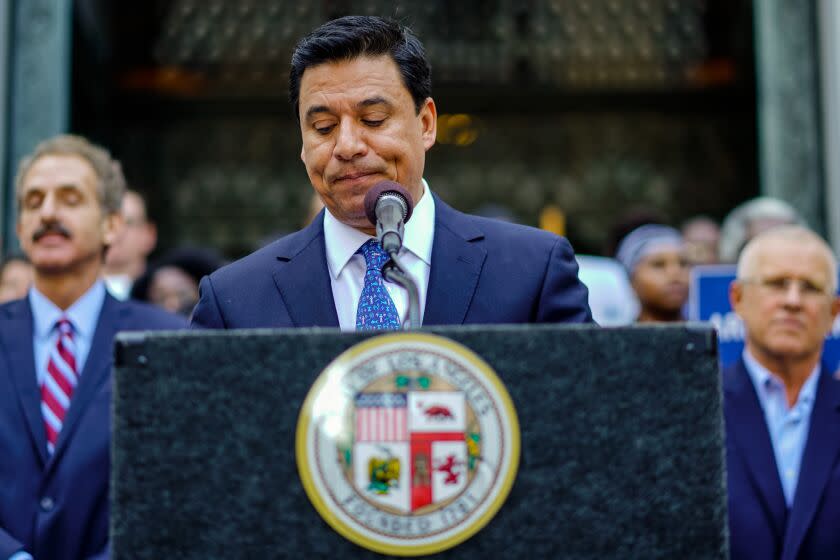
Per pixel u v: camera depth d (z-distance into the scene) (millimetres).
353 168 3807
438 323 3781
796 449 5906
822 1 13383
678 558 2686
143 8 18891
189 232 19344
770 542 5617
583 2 18969
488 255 3918
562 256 3943
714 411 2715
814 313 6004
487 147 19672
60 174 6090
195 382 2707
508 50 19141
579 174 19594
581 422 2703
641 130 19562
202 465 2691
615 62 19172
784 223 9617
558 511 2684
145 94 19094
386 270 3303
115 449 2697
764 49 13562
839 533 5531
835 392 5926
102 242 6199
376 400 2699
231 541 2672
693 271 7555
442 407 2699
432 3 18984
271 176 19469
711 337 2727
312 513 2676
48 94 13086
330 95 3836
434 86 19203
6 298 8414
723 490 2703
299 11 19062
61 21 13156
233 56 19172
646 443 2705
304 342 2715
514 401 2705
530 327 2721
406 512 2674
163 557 2672
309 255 3971
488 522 2676
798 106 13438
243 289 3922
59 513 5426
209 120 19391
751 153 19328
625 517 2688
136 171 19172
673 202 19453
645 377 2721
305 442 2688
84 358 5992
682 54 19062
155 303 8820
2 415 5652
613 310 9234
